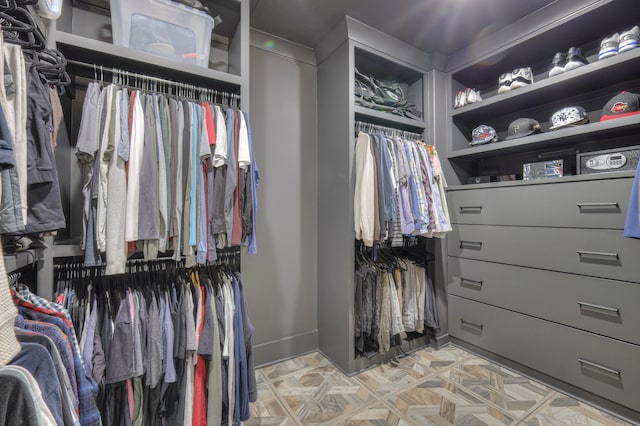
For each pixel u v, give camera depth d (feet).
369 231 5.47
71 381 2.40
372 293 5.90
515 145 5.98
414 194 5.95
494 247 6.01
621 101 4.66
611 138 5.37
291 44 6.63
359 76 6.35
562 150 6.00
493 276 6.02
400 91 6.95
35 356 1.84
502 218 5.87
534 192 5.38
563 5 5.11
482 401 4.72
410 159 6.03
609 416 4.32
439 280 6.93
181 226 3.59
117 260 3.17
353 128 5.90
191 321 3.66
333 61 6.33
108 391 3.21
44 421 1.69
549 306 5.14
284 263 6.54
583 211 4.74
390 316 5.99
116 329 3.23
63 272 3.69
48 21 3.22
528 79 5.94
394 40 6.37
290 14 5.64
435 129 7.05
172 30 4.03
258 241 6.24
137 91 3.53
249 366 4.20
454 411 4.48
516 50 6.04
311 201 6.93
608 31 5.36
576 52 5.20
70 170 4.15
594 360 4.57
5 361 1.40
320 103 6.82
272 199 6.42
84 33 4.38
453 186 6.91
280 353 6.34
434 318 6.72
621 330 4.30
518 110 6.80
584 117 5.25
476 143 6.82
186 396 3.65
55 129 2.84
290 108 6.66
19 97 1.95
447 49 6.89
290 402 4.78
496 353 5.94
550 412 4.43
